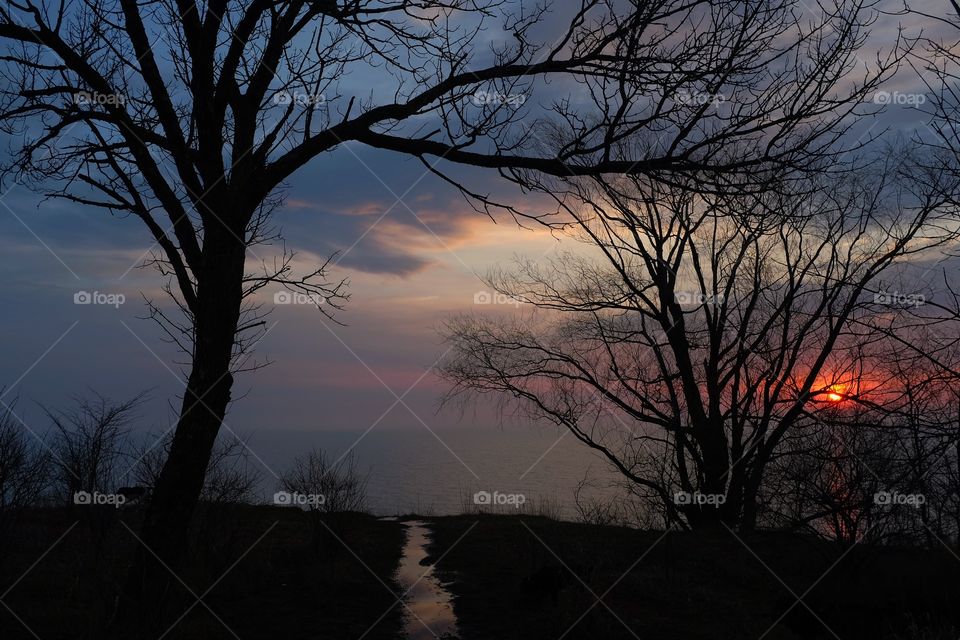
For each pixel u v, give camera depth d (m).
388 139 7.14
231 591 10.62
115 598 7.33
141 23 6.94
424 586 12.09
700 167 6.36
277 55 7.46
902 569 11.23
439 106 6.99
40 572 9.97
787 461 13.84
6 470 9.93
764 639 8.99
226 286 7.15
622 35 6.43
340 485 15.47
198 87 6.97
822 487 12.20
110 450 10.55
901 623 9.56
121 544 10.29
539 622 9.54
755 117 6.17
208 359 7.03
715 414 20.30
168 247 7.81
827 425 12.89
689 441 21.19
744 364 20.55
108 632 6.84
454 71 7.17
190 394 7.01
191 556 11.66
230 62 7.23
